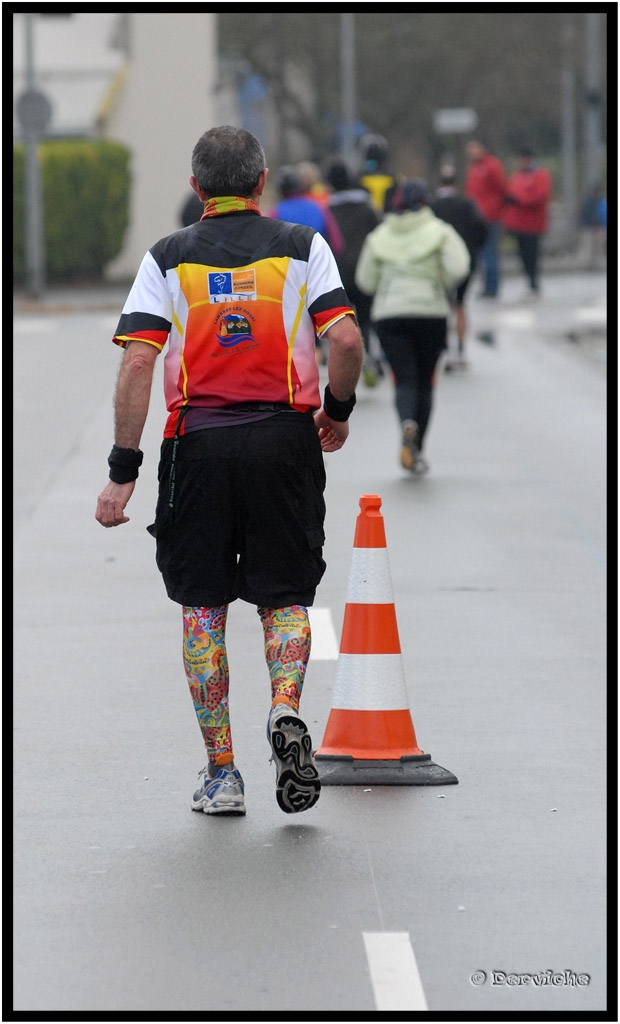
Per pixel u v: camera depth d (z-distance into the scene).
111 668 20.31
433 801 15.31
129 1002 11.20
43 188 89.75
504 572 25.52
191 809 15.20
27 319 70.50
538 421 41.00
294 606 14.62
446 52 166.25
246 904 12.85
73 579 25.53
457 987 11.40
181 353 14.41
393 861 13.75
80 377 49.16
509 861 13.74
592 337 58.69
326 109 170.38
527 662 20.31
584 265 96.50
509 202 73.31
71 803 15.36
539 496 31.50
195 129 106.62
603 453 36.38
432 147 178.50
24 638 21.86
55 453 36.62
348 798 15.45
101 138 105.25
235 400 14.31
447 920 12.52
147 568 26.36
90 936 12.27
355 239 46.03
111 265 99.31
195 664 14.89
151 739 17.39
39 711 18.44
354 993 11.31
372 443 38.16
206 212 14.62
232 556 14.67
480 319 65.38
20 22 108.25
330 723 16.33
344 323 14.27
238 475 14.30
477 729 17.53
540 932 12.31
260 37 166.25
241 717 18.06
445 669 20.02
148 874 13.49
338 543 27.50
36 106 80.56
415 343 33.50
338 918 12.57
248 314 14.29
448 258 33.22
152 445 36.31
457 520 29.31
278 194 46.19
